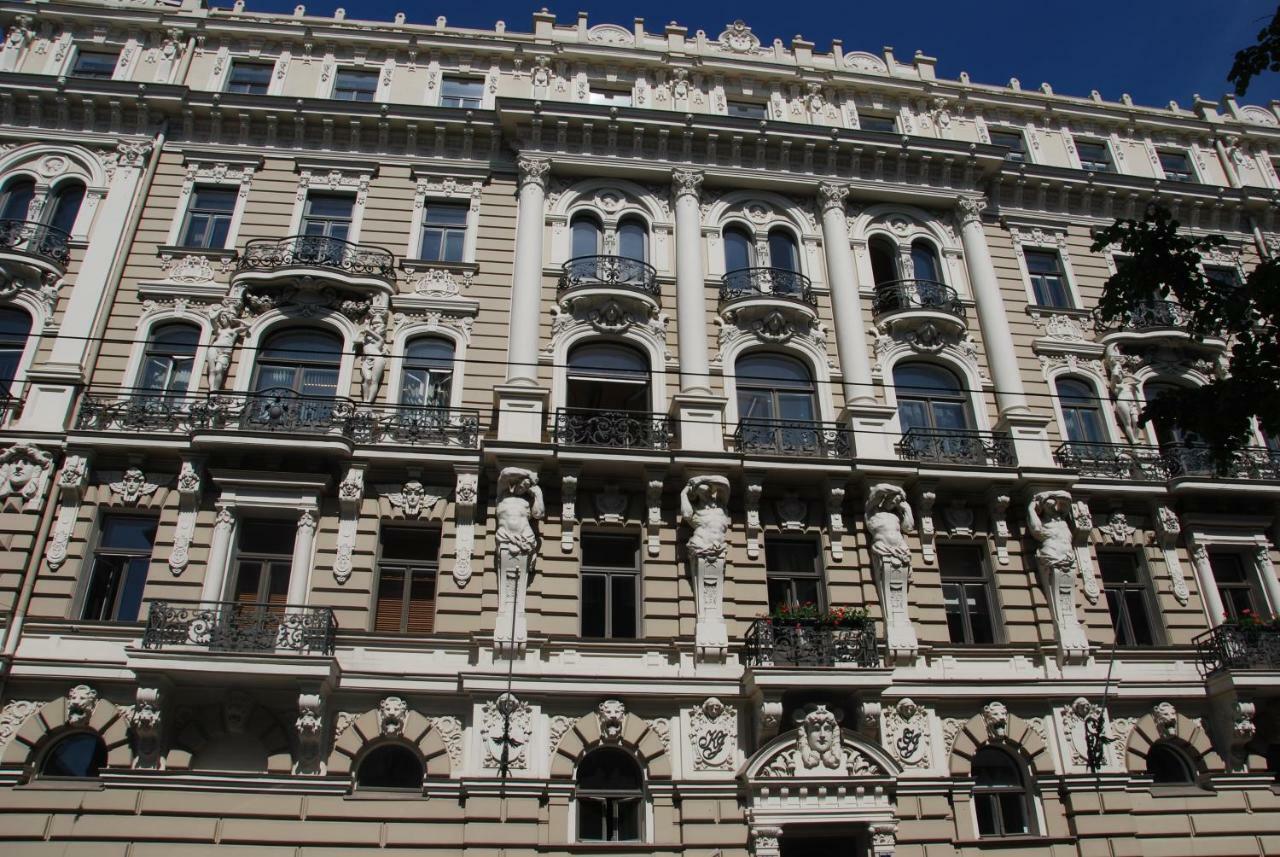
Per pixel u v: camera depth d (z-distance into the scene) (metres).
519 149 23.45
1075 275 25.00
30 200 21.78
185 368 20.09
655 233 23.11
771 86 25.92
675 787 16.59
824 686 17.00
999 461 20.88
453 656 17.19
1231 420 12.83
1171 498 21.09
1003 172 25.42
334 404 19.05
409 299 21.14
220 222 22.23
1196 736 18.70
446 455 18.67
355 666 16.84
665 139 23.89
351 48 24.84
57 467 18.12
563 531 18.48
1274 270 12.57
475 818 15.94
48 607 16.94
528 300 21.17
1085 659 18.92
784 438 20.36
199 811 15.53
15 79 22.12
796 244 23.86
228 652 15.70
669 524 18.97
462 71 24.97
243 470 18.12
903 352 22.50
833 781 16.58
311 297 20.73
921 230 24.61
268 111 22.88
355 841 15.65
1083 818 17.53
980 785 17.95
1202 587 20.56
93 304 20.03
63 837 15.22
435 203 23.09
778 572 19.20
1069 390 23.34
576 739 16.75
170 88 22.56
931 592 19.25
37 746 15.95
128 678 16.33
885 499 19.42
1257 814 18.20
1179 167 28.14
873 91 26.42
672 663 17.64
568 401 20.72
